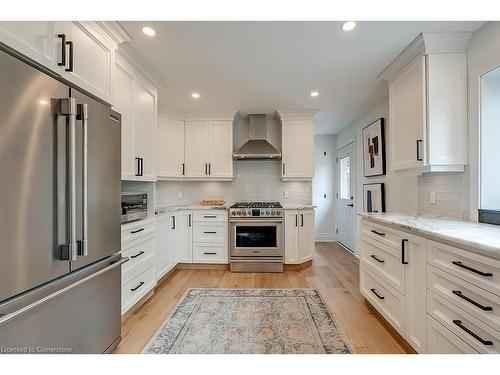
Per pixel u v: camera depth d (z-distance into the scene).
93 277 1.49
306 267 3.85
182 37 2.04
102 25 1.77
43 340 1.22
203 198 4.39
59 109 1.28
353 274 3.55
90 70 1.67
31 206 1.14
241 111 4.03
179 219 3.78
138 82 2.46
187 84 2.96
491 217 1.82
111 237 1.73
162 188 4.17
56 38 1.37
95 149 1.56
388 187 3.43
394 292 1.97
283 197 4.38
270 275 3.52
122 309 2.14
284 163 4.04
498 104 1.92
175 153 3.99
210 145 4.11
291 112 3.96
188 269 3.80
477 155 1.95
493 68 1.82
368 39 2.08
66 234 1.29
